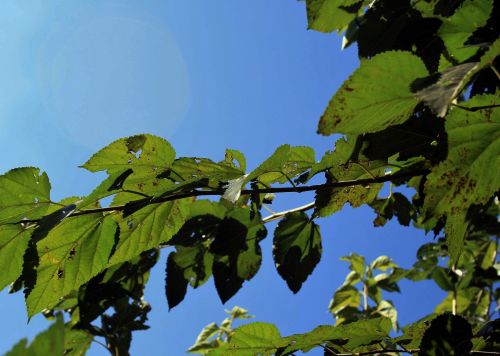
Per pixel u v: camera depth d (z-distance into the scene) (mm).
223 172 1043
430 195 933
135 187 1035
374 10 1171
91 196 1001
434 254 1663
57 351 411
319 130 913
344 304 1701
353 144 996
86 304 1147
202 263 1134
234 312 1589
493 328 1002
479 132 914
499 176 928
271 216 1118
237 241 1094
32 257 1009
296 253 1111
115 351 1262
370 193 1061
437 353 970
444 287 1647
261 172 1001
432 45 1111
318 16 1165
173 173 1038
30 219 1010
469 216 958
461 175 925
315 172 1018
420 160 1036
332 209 1068
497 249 1613
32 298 1025
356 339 1022
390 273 1737
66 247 1027
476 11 994
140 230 1064
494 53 866
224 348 1041
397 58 886
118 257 1064
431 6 1141
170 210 1071
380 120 918
